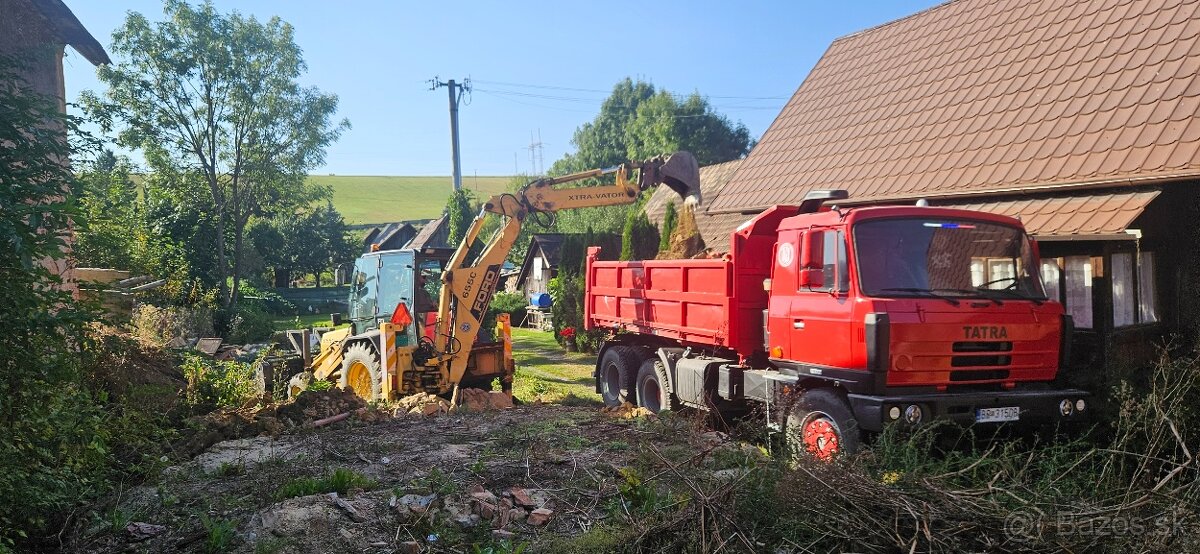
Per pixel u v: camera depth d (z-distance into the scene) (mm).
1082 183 9555
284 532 5125
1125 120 10117
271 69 34281
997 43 13742
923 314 6945
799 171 14695
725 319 9047
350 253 51500
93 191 5707
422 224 66500
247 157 34500
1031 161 10633
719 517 4941
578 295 19656
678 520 4953
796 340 7922
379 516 5422
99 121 5332
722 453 6738
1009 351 7238
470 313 11469
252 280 40812
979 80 13164
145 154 31641
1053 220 9539
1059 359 7539
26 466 4629
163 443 7598
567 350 20094
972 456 6297
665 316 10609
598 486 6152
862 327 6977
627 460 6945
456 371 11320
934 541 4477
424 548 4980
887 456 6102
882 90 15172
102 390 7078
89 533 5238
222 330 25453
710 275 9422
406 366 11031
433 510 5551
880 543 4652
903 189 11977
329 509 5492
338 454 7398
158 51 31453
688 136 53625
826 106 16203
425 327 11602
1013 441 6699
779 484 5129
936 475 5555
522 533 5316
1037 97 11758
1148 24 11383
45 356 4766
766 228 9078
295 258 48500
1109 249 9023
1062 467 6273
